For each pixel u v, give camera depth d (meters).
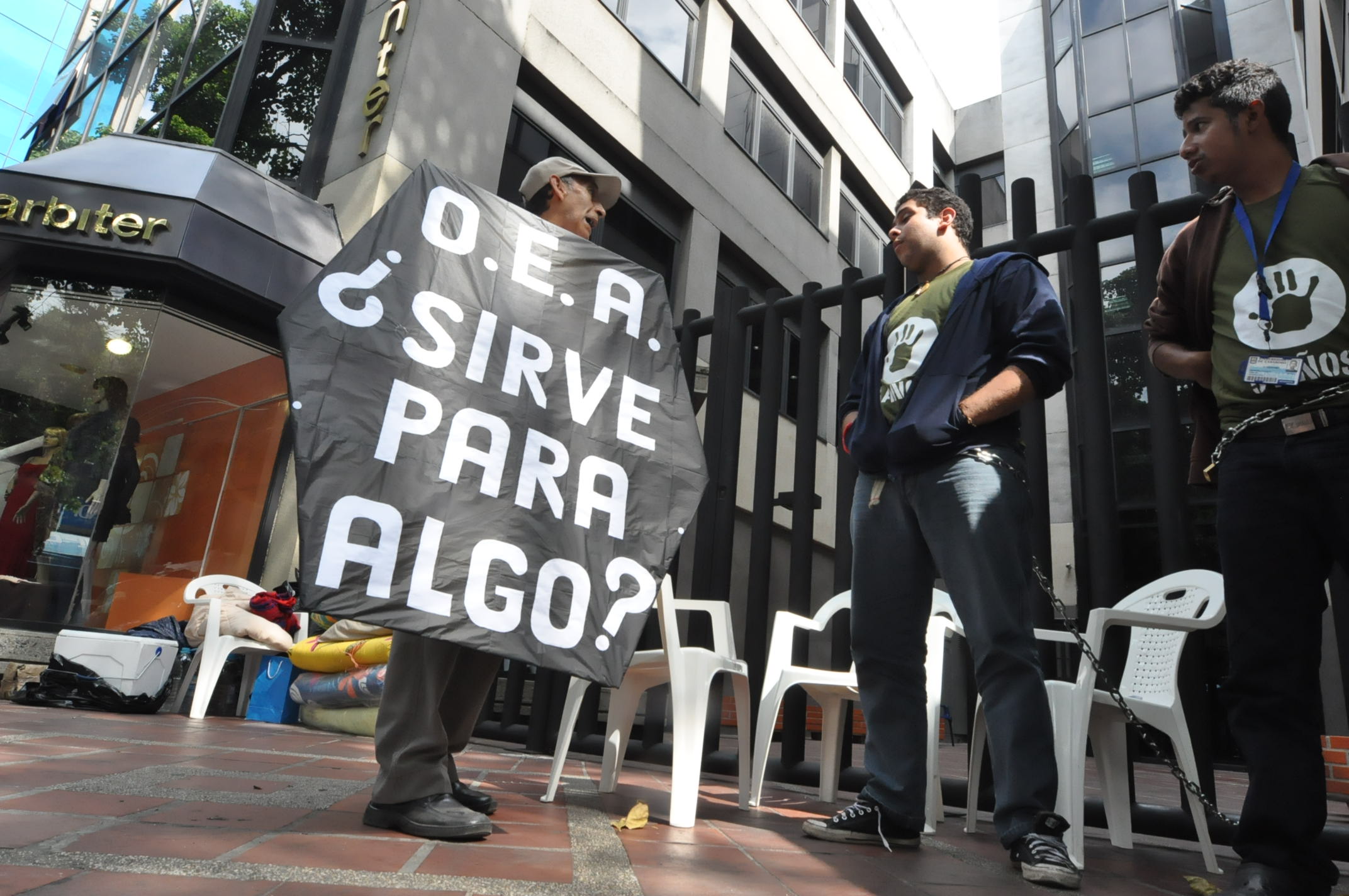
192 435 5.45
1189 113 1.63
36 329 5.19
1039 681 1.77
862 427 2.15
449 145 6.01
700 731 2.07
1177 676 2.13
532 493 1.73
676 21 8.91
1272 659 1.43
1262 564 1.46
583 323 1.97
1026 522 1.91
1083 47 11.19
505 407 1.75
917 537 2.03
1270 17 9.70
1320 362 1.44
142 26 8.79
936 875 1.63
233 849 1.28
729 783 3.23
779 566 8.80
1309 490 1.44
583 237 2.16
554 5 7.29
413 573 1.52
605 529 1.81
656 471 1.95
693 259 8.52
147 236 5.01
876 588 2.06
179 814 1.53
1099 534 2.55
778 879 1.46
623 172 8.05
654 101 8.35
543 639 1.63
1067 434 9.59
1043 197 11.46
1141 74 10.52
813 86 10.95
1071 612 8.82
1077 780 1.96
